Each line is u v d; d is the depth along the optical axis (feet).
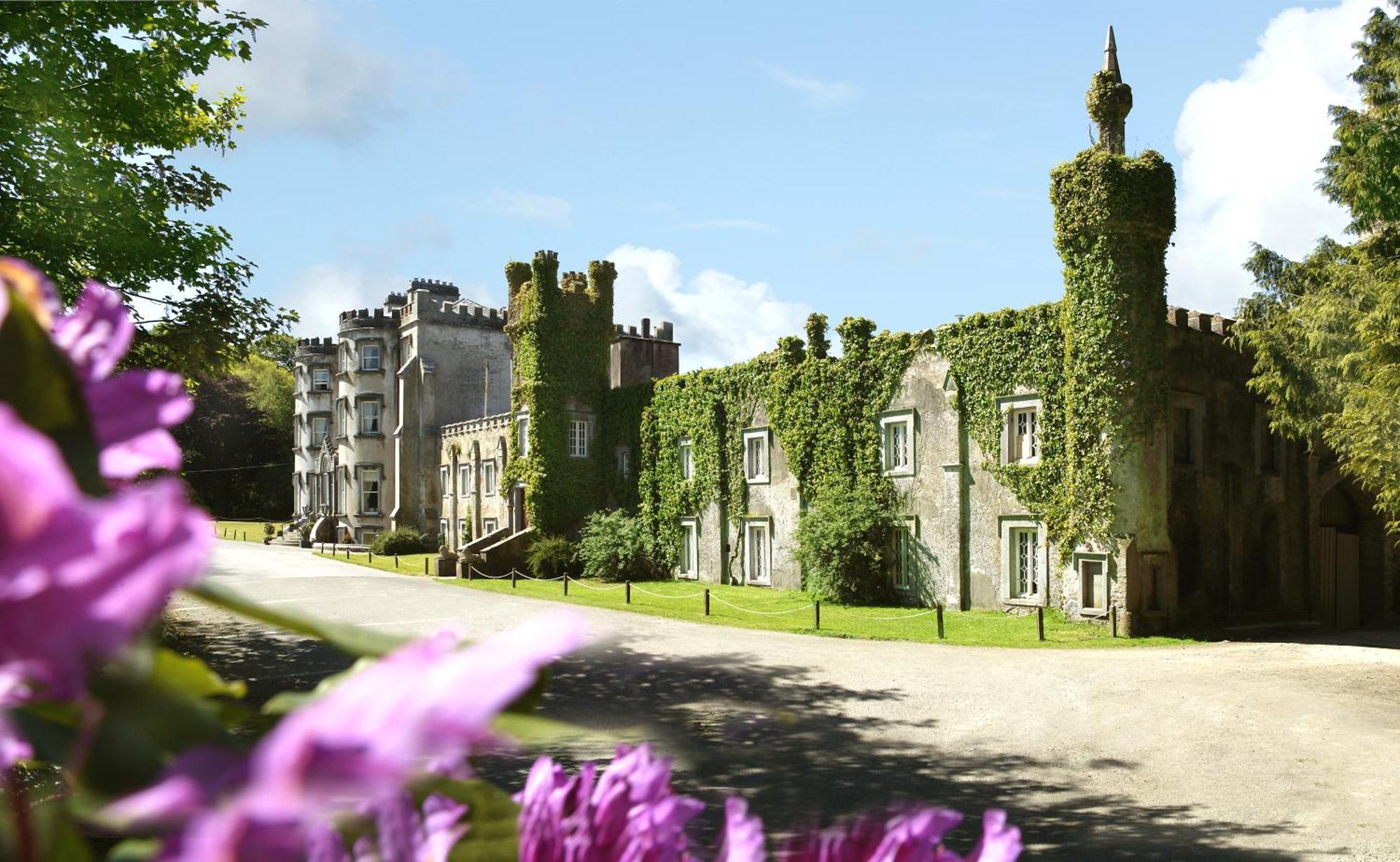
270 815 0.62
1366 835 25.08
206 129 41.01
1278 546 77.92
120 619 0.70
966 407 77.30
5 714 0.96
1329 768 31.94
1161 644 60.54
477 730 0.67
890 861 1.43
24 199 27.37
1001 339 74.64
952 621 70.28
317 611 73.72
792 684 45.11
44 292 1.23
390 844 1.25
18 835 1.08
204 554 0.73
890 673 48.83
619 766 1.62
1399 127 54.44
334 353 187.62
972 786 29.53
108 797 0.85
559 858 1.54
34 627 0.69
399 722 0.67
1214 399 73.61
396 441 164.55
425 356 160.97
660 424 111.65
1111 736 36.32
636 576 108.37
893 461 84.17
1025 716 39.50
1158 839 24.85
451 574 113.70
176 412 1.22
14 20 26.40
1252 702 41.98
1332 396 61.72
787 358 94.07
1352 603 86.74
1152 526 66.23
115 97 30.50
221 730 0.94
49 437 1.13
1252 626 73.00
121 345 1.27
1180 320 71.15
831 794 27.61
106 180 28.60
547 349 119.34
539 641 0.74
